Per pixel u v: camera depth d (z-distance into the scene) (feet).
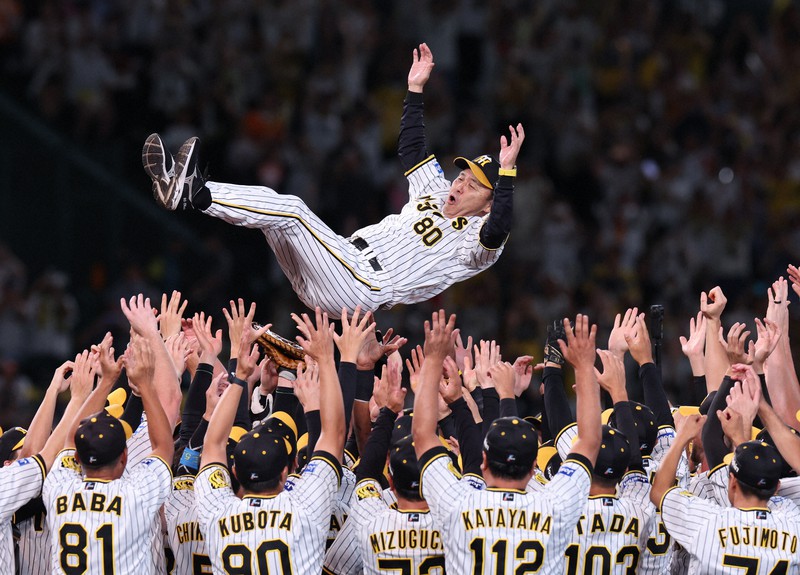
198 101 238.27
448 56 260.01
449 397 93.86
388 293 99.50
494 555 85.20
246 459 87.30
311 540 87.40
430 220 102.06
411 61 257.75
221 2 247.29
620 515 90.84
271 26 248.73
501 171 96.73
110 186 231.50
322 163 232.53
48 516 88.43
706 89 282.97
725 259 243.60
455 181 102.99
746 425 93.15
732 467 89.92
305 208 95.91
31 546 96.12
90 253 230.68
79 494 87.66
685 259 239.71
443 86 253.85
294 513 86.94
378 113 250.57
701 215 244.83
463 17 267.39
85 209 230.89
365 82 255.91
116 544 86.89
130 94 240.73
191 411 98.99
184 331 108.06
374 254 100.32
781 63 291.38
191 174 89.76
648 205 253.03
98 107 234.79
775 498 93.66
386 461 99.04
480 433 95.91
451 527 86.33
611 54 272.51
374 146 241.14
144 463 89.71
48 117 233.76
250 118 234.17
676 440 91.91
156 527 96.07
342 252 97.35
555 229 234.58
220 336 100.94
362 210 229.04
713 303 107.65
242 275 237.04
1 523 90.12
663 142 265.34
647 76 276.21
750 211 250.98
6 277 214.07
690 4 299.99
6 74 237.25
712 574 89.04
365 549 90.74
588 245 239.71
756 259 247.91
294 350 100.73
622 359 107.65
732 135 270.26
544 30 268.82
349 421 92.38
